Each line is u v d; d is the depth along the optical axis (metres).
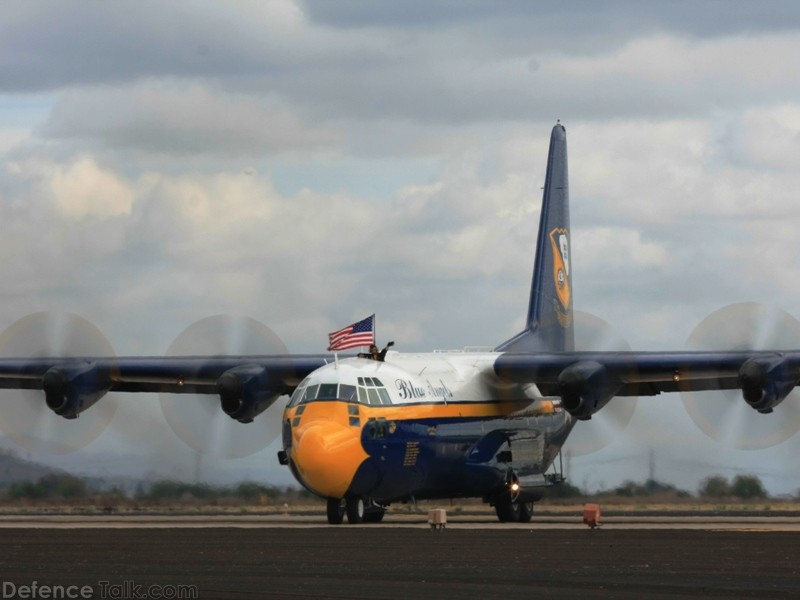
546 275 149.62
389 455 110.88
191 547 79.06
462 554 73.19
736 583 58.09
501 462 126.06
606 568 64.62
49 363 130.75
